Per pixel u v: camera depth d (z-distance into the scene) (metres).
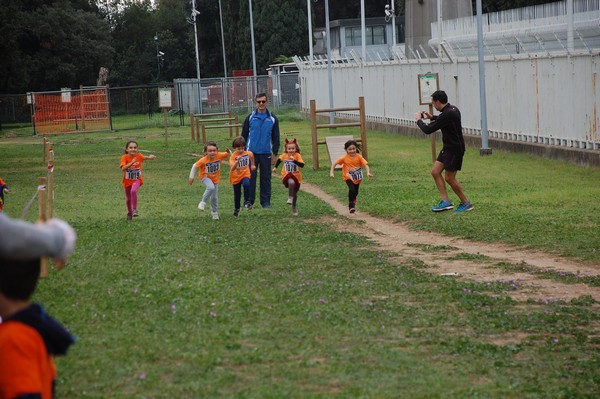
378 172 34.03
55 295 12.98
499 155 38.22
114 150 54.09
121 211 25.78
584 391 8.84
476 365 9.60
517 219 20.97
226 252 17.22
